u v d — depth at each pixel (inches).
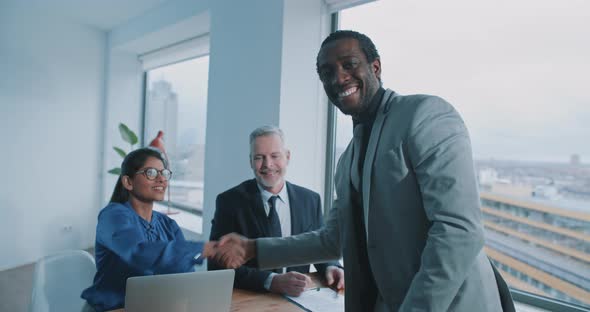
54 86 162.4
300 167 98.3
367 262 43.8
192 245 56.9
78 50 169.9
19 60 150.5
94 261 68.8
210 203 117.6
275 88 95.1
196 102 157.1
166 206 175.6
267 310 48.8
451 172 32.3
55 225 165.2
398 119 37.3
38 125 157.9
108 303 59.1
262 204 70.3
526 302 66.8
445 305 31.1
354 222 43.3
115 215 61.4
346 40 39.9
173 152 170.4
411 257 36.3
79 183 173.6
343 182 44.7
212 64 118.0
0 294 122.7
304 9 96.7
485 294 35.2
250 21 103.3
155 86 183.2
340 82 40.1
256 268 54.9
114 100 179.3
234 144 108.3
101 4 145.6
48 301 60.1
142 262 57.3
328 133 102.5
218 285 43.6
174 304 41.3
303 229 72.9
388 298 38.7
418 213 35.7
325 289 57.7
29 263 155.6
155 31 146.3
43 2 146.2
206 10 121.0
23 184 154.0
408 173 35.6
